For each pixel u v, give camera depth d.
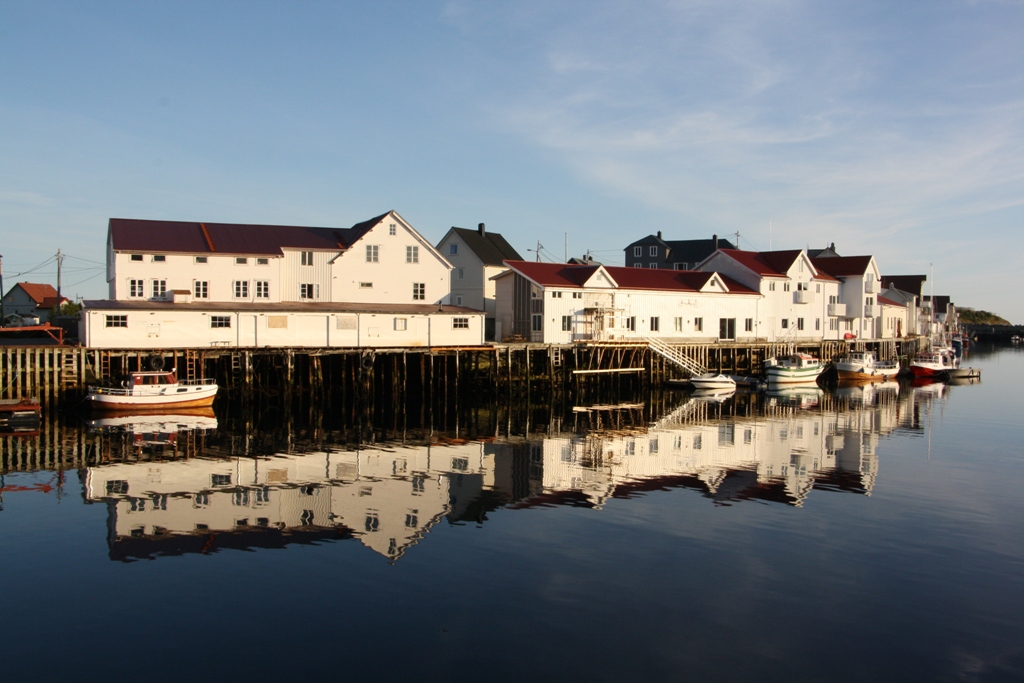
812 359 60.94
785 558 16.34
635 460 27.12
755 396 51.81
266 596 13.87
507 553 16.34
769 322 67.12
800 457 28.02
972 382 64.50
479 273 67.50
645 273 61.38
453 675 11.16
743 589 14.55
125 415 36.75
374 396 47.28
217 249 47.12
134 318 39.72
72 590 14.08
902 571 15.66
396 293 51.84
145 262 45.38
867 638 12.62
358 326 45.84
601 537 17.59
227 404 41.91
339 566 15.43
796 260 68.81
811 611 13.62
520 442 30.89
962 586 14.91
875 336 81.31
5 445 28.55
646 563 15.88
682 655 11.90
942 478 24.47
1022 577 15.42
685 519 19.27
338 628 12.62
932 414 41.53
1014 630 13.02
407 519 18.83
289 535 17.41
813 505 20.84
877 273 76.31
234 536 17.33
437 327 48.38
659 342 55.41
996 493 22.45
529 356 50.44
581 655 11.84
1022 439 32.62
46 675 11.05
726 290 63.00
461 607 13.50
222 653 11.74
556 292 53.12
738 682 11.16
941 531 18.47
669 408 44.03
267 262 48.34
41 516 18.81
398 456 27.30
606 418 39.22
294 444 29.53
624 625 12.91
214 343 41.75
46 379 36.69
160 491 21.41
